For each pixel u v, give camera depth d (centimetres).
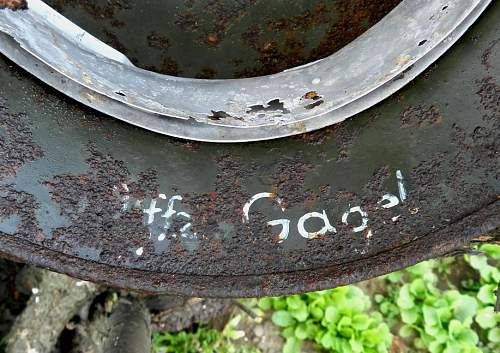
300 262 137
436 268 319
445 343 294
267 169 142
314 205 140
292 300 296
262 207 140
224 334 288
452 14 124
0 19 119
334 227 138
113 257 135
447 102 134
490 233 138
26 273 239
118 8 123
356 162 139
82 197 136
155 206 139
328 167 140
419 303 304
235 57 129
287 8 124
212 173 142
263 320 299
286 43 128
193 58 129
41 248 132
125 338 207
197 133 140
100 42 126
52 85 133
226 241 139
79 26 125
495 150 131
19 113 133
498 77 131
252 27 126
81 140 137
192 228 139
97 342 229
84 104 136
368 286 314
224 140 141
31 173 134
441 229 132
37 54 127
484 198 131
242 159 142
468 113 133
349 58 128
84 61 127
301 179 141
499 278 307
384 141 138
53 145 135
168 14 124
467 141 133
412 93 136
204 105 134
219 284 135
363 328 291
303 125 141
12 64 131
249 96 133
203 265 137
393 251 134
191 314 254
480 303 307
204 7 123
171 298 237
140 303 222
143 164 140
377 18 125
